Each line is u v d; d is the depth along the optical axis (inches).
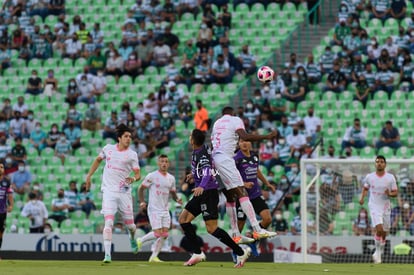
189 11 3321.9
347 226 2341.3
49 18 3435.0
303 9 3253.0
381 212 2092.8
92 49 3304.6
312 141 2805.1
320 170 2337.6
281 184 2623.0
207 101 3053.6
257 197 1796.3
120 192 1716.3
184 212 1585.9
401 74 2992.1
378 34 3139.8
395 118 2925.7
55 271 1339.8
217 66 3085.6
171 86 3014.3
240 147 1785.2
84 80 3157.0
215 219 1550.2
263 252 2401.6
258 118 2874.0
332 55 3026.6
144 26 3262.8
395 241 2311.8
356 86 2955.2
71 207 2743.6
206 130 2856.8
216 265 1704.0
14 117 3061.0
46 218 2664.9
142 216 2534.5
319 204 2342.5
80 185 2908.5
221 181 1631.4
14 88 3257.9
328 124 2913.4
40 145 3002.0
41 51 3329.2
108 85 3169.3
